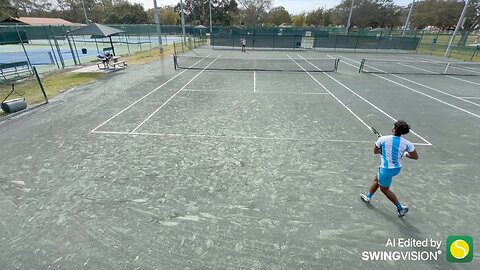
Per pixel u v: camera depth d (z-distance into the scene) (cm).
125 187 521
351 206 472
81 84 1445
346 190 519
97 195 496
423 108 1072
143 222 428
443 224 429
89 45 4216
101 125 855
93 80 1553
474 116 980
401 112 1016
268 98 1194
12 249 376
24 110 997
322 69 2062
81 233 404
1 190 511
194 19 8306
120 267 347
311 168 600
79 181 541
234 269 345
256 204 475
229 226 421
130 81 1525
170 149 687
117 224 423
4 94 1261
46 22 6138
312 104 1107
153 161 624
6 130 817
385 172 417
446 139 770
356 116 962
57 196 493
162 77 1644
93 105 1070
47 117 932
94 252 370
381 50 3594
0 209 458
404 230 417
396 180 553
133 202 477
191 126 848
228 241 391
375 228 420
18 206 466
